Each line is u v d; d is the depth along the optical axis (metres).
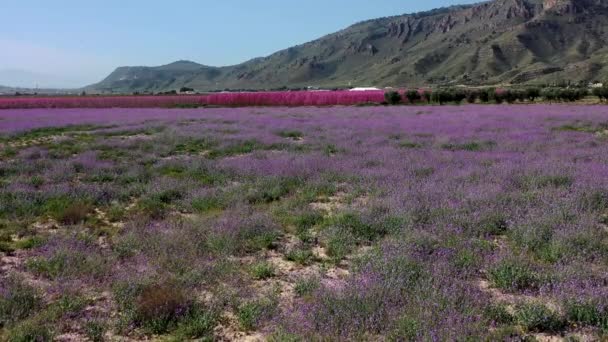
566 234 9.38
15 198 13.87
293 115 48.09
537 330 6.30
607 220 11.06
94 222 11.79
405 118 40.91
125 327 6.53
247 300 7.38
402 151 21.69
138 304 6.93
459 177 15.42
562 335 6.17
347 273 8.52
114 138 31.17
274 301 7.15
